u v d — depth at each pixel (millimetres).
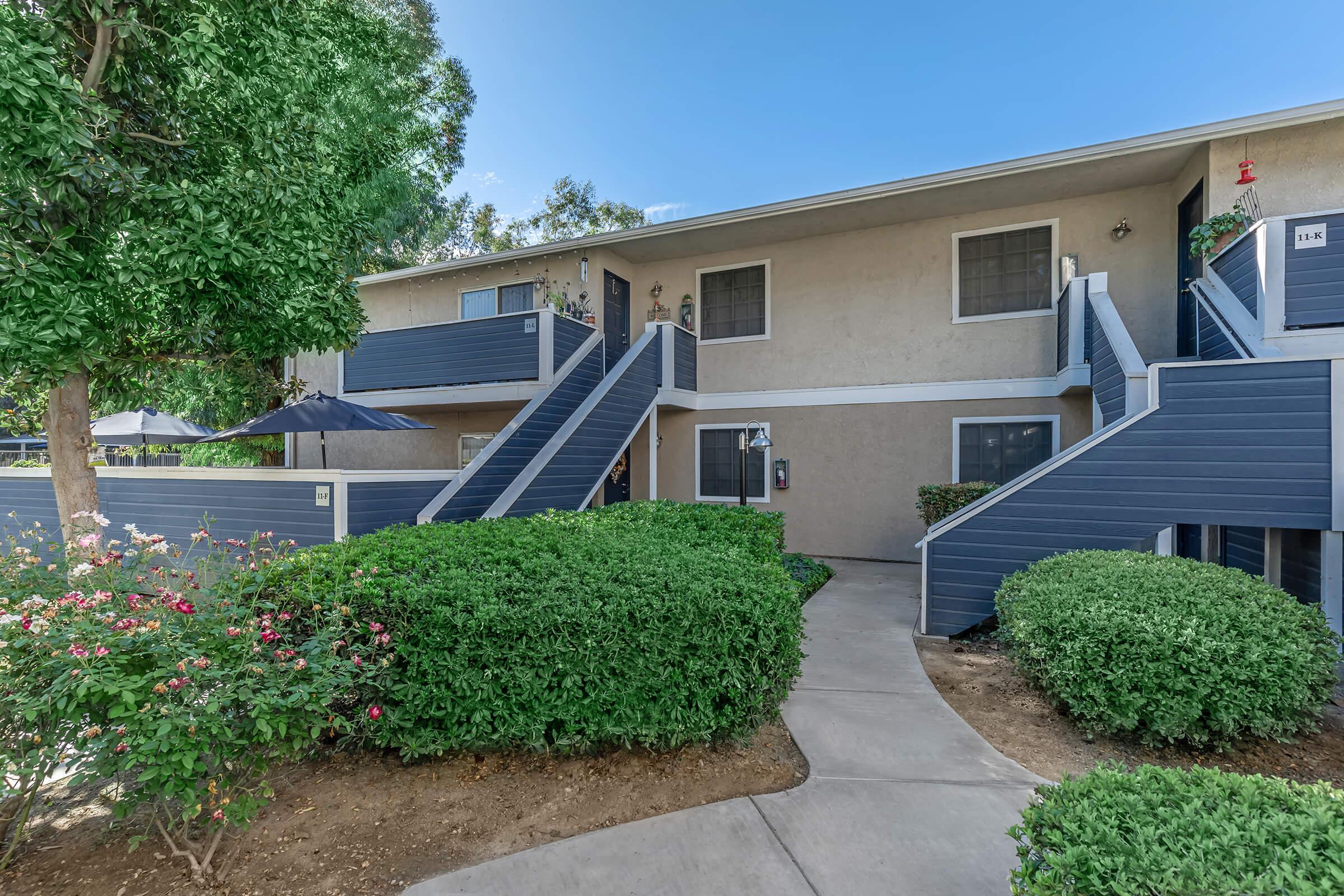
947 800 2855
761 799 2867
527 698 2963
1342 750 3410
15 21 3775
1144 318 8188
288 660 2621
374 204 11977
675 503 7039
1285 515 4664
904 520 9570
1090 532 5234
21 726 2248
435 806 2834
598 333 10164
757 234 10062
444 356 9898
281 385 7879
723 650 3002
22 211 3848
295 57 5469
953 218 9289
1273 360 4699
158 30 4371
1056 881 1504
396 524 5641
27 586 2896
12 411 6477
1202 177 7148
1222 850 1471
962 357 9234
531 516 6117
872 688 4336
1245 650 3182
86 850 2541
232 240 4535
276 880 2342
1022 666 4062
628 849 2502
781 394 10398
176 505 6961
